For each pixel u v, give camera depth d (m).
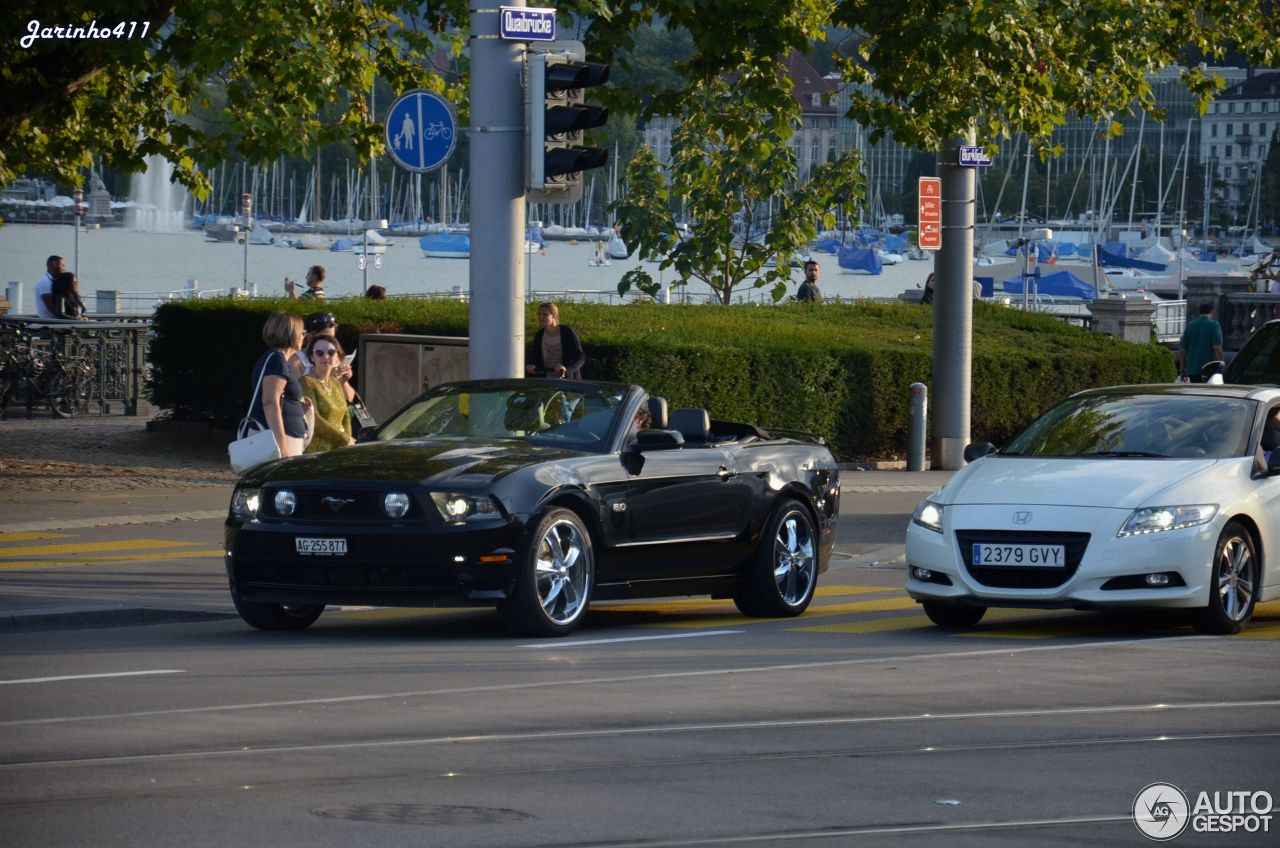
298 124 69.81
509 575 36.94
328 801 22.02
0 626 39.28
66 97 72.88
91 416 94.00
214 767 24.02
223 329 79.81
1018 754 25.45
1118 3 75.50
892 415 86.62
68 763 24.25
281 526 37.28
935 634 40.31
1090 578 38.59
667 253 131.88
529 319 80.44
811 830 20.75
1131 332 120.75
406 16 78.12
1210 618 39.47
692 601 48.66
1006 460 42.78
